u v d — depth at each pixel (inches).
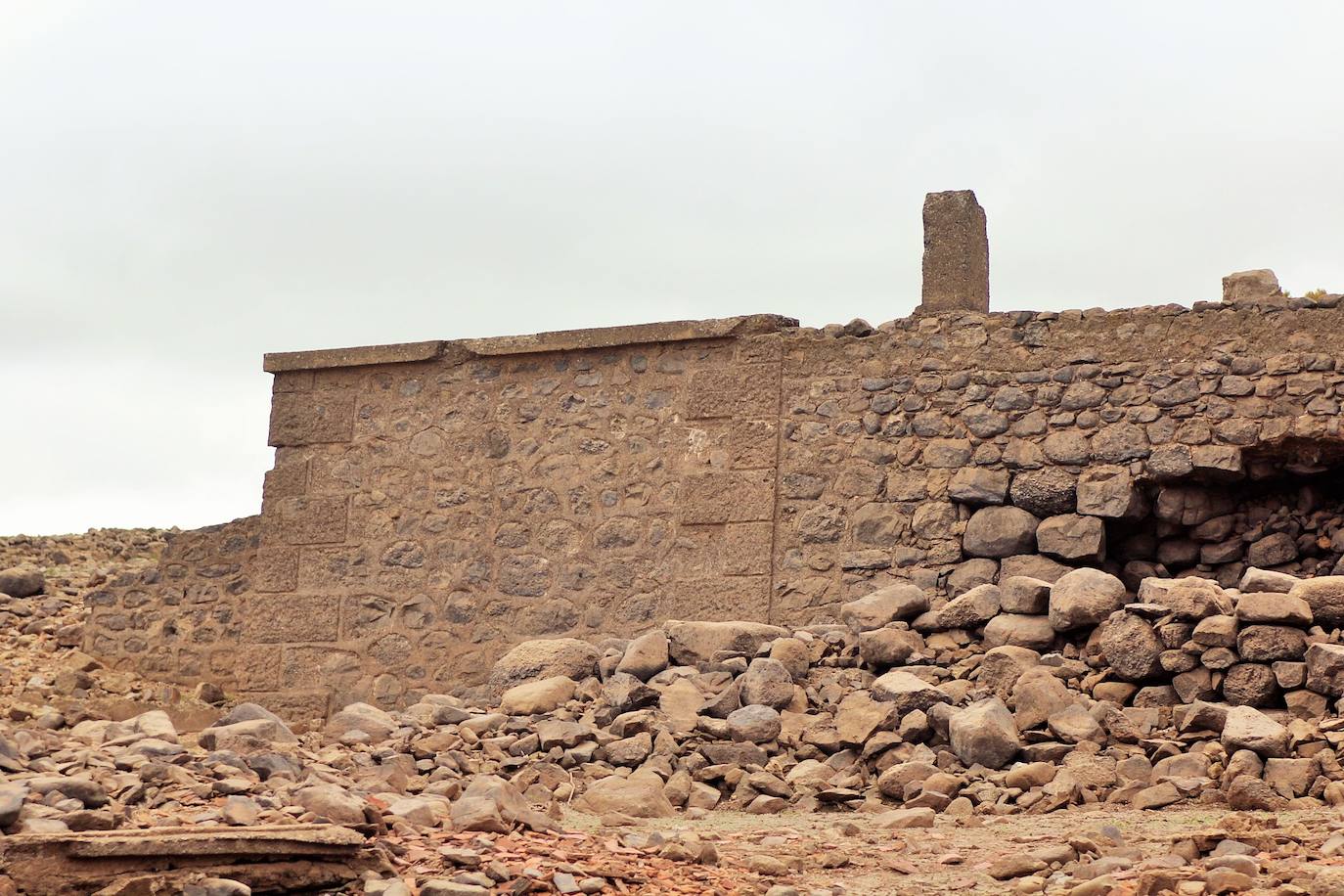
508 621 537.0
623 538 527.2
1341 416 455.5
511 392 551.5
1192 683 365.4
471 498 550.0
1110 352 483.5
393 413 566.3
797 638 420.5
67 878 223.5
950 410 497.0
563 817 314.8
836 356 513.3
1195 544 480.4
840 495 504.1
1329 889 222.5
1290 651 357.1
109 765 286.2
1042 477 482.0
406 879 241.6
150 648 585.0
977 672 395.2
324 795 263.4
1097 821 303.9
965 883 255.9
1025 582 417.1
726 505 515.5
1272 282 480.7
